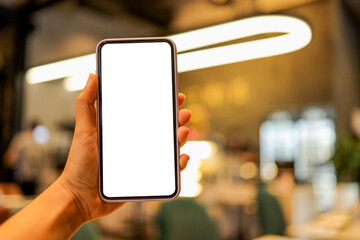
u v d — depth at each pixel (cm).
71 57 502
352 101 936
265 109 949
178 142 69
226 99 997
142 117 69
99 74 70
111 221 546
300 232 228
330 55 866
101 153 63
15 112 666
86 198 61
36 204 57
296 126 913
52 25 714
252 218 527
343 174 416
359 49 991
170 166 68
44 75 598
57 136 768
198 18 604
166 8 617
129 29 718
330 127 864
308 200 504
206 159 475
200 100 1034
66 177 60
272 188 470
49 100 772
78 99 62
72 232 59
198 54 429
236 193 507
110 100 70
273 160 933
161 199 66
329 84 864
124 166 68
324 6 836
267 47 393
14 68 664
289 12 322
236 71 986
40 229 54
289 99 919
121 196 64
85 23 736
